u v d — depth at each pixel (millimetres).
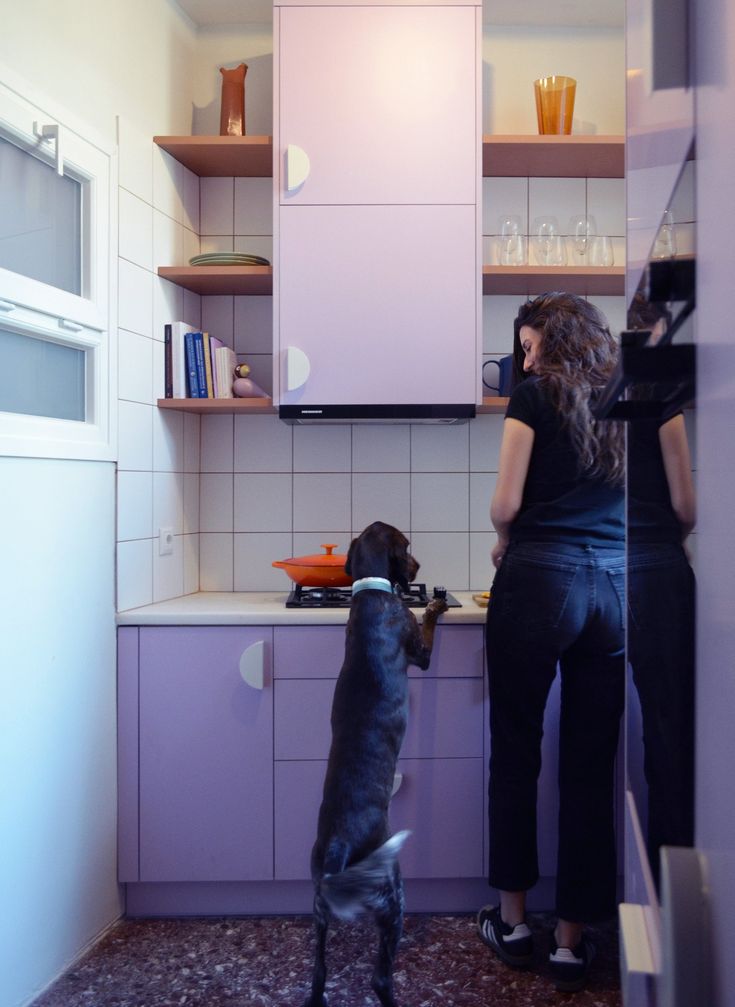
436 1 2273
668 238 486
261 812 2119
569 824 1846
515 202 2648
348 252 2285
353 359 2293
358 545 1979
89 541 2000
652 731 595
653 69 444
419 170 2279
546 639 1794
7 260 1709
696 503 427
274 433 2672
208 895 2170
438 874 2117
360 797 1670
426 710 2113
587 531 1799
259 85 2652
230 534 2676
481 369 2297
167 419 2432
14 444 1678
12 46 1682
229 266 2410
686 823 451
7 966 1688
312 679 2117
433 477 2672
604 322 1873
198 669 2119
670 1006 396
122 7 2158
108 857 2088
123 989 1825
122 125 2150
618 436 1770
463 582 2674
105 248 2062
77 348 2004
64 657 1891
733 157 343
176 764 2125
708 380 391
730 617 354
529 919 2154
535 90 2438
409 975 1885
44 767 1813
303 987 1836
